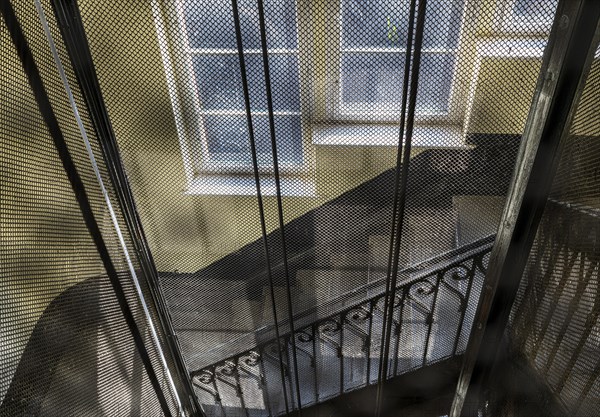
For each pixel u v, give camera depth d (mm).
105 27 2131
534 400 2527
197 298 3146
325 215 2703
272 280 3041
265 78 2252
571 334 2117
